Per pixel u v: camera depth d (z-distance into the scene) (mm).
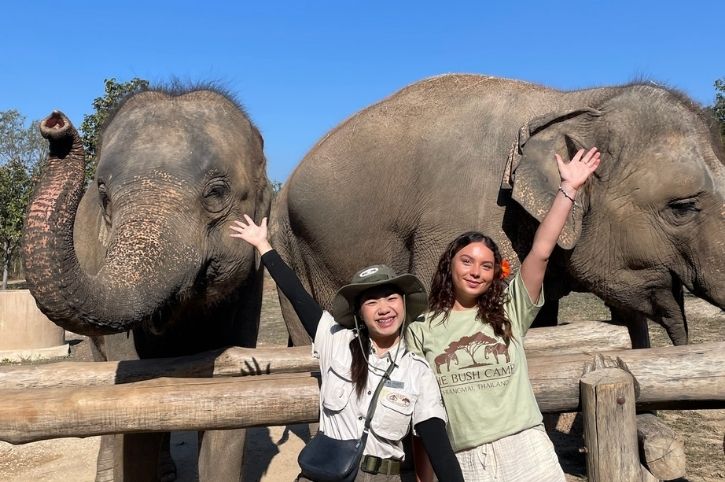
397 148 4637
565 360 2656
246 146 3584
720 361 2637
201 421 2615
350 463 2031
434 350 2285
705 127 3758
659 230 3732
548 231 2350
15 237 18016
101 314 2400
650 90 3871
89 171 11281
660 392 2611
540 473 2191
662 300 3938
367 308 2084
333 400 2109
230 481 3539
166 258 2795
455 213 4219
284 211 5598
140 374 3057
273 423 2652
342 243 4984
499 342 2262
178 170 3076
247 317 4141
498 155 4148
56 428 2615
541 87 4566
